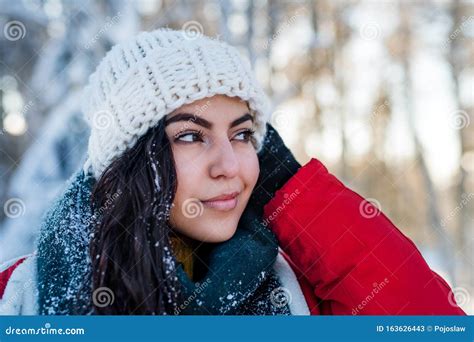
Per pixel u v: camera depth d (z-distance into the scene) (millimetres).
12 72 2375
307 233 910
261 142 971
